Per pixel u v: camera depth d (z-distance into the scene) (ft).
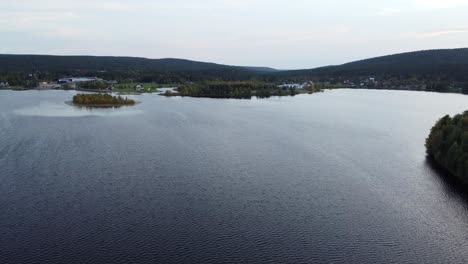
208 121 544.21
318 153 368.68
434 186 284.82
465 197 266.16
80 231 212.84
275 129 485.97
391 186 284.61
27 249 194.90
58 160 334.03
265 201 255.09
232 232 214.48
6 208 238.48
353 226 223.71
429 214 240.53
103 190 268.62
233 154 360.89
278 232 215.31
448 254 198.18
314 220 229.86
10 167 312.71
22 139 408.87
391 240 209.87
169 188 274.16
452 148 309.22
